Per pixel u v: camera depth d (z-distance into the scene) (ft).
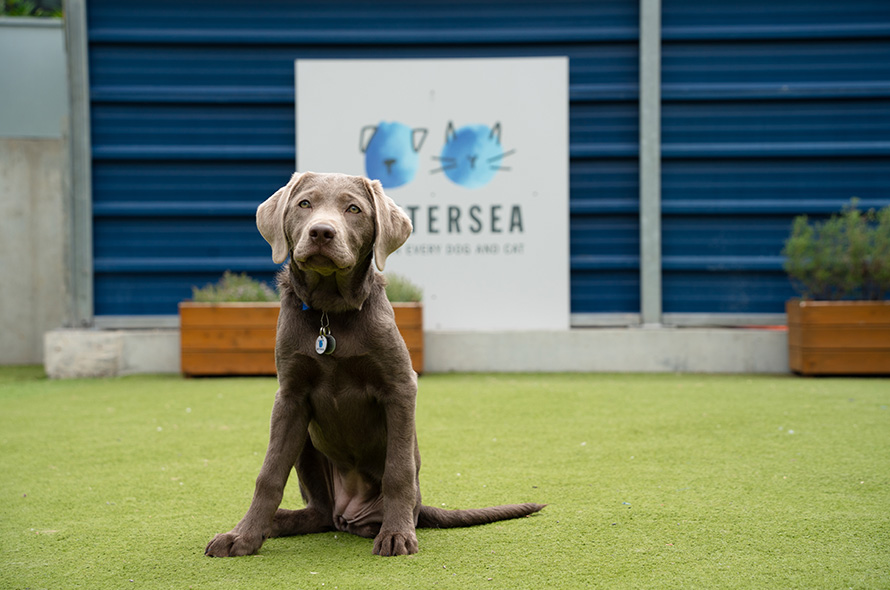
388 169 29.63
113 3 29.58
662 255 30.04
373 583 8.74
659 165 29.48
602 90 29.71
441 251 29.60
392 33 29.99
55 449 16.72
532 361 28.84
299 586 8.66
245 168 30.22
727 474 14.08
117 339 28.40
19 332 33.17
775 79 29.81
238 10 29.94
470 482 13.79
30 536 10.80
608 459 15.48
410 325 27.35
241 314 27.40
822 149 29.43
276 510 10.37
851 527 10.82
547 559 9.59
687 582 8.75
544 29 29.94
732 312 29.94
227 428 18.94
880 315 26.55
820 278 27.48
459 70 29.50
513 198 29.53
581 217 30.19
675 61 29.91
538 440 17.37
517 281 29.55
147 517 11.76
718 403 21.71
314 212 9.85
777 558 9.57
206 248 30.17
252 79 30.09
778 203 29.60
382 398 10.32
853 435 17.29
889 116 29.55
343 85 29.58
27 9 52.95
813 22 29.55
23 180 32.99
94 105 29.78
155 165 29.99
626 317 29.99
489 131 29.50
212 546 9.86
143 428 18.95
